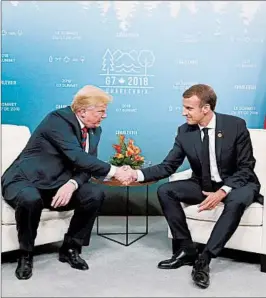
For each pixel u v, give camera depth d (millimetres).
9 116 4062
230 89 4070
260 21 4008
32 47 4000
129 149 3465
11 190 2805
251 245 2902
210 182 3066
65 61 4023
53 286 2662
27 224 2744
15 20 3965
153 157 4148
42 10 3967
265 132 3332
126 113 4094
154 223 3977
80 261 2945
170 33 4020
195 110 2963
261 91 4070
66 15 3982
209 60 4043
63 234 3088
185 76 4062
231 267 3000
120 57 4035
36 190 2791
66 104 4062
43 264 2996
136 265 3006
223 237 2760
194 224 3049
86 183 3000
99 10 3984
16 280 2734
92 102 2898
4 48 3990
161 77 4062
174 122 4117
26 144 3174
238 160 3014
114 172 3016
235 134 3008
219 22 4012
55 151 2928
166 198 3004
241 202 2801
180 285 2705
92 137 3057
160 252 3254
